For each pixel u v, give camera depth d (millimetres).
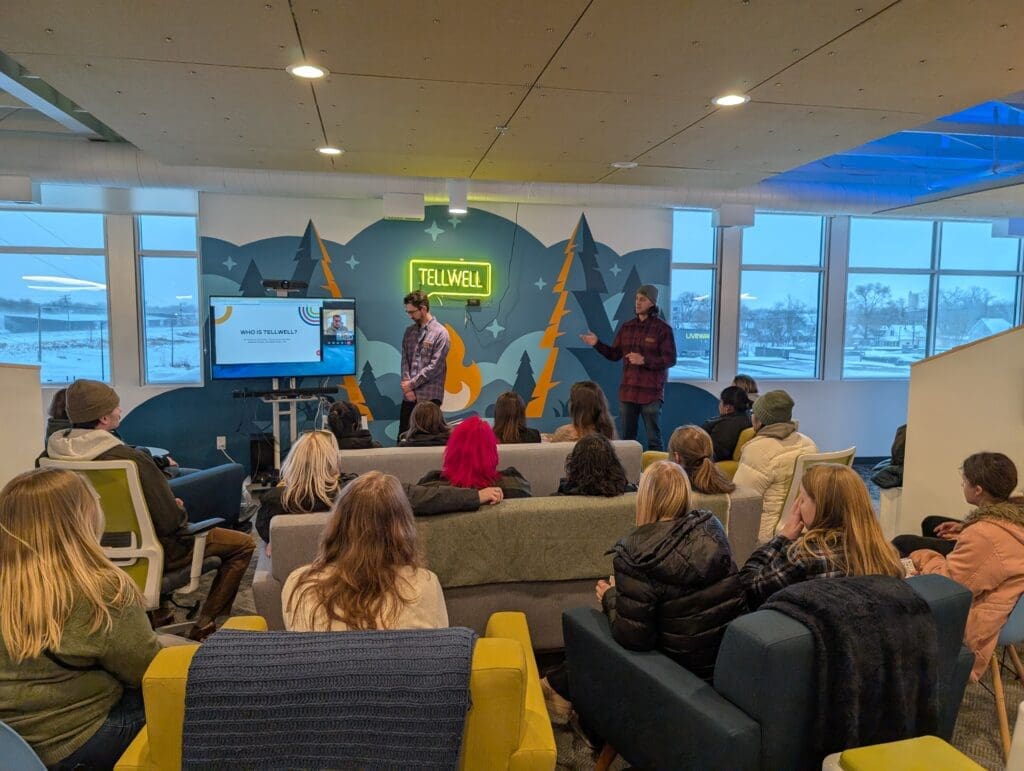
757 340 7039
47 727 1403
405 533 1534
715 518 1891
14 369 3557
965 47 2555
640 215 6516
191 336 6066
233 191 5285
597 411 3779
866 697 1514
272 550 2289
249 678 1153
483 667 1237
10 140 4777
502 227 6297
